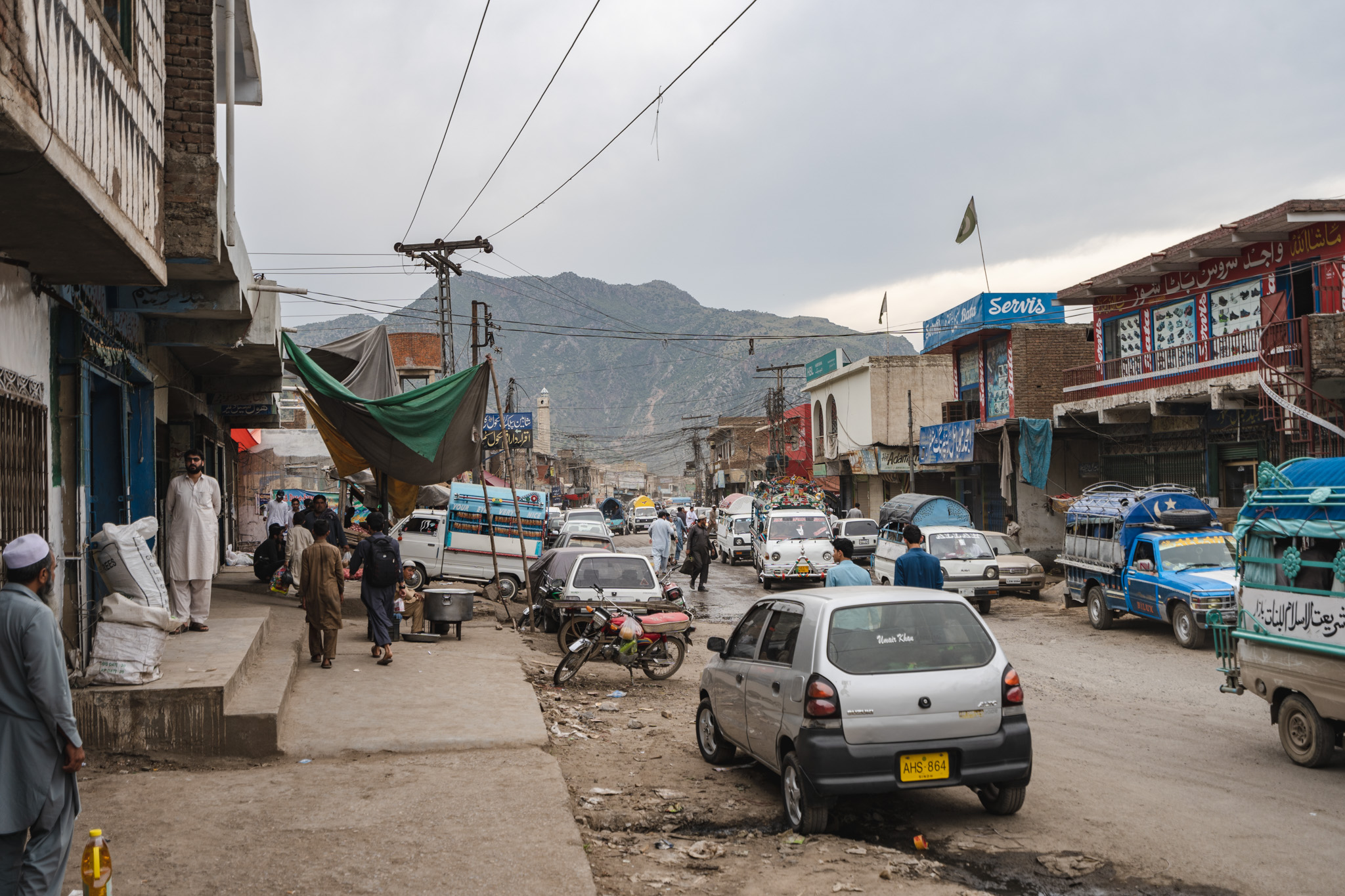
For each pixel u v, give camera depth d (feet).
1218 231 69.62
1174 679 42.98
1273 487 29.78
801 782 21.06
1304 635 27.30
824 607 22.43
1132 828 21.35
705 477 319.88
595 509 110.52
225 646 31.45
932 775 20.90
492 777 23.63
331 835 19.29
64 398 29.40
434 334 167.53
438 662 40.75
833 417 161.27
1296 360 58.70
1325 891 17.62
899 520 81.35
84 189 18.61
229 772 24.16
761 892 17.76
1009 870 19.11
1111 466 92.43
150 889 16.49
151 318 40.86
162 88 25.66
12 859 13.98
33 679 13.78
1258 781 25.58
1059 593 80.48
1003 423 95.50
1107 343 88.74
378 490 68.18
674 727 32.91
